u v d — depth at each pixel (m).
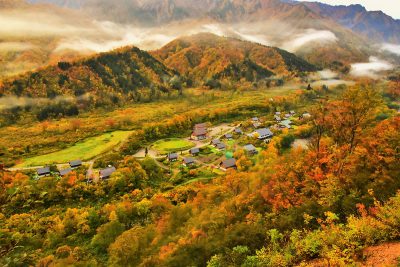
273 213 41.78
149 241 57.00
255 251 32.19
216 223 46.31
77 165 135.25
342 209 35.53
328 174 43.53
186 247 39.03
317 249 27.53
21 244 71.56
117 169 121.69
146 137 169.75
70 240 75.12
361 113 46.09
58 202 102.25
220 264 31.17
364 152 45.31
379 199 34.84
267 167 72.81
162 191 106.44
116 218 78.19
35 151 157.62
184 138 175.62
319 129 53.53
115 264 52.91
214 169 126.69
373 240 25.34
